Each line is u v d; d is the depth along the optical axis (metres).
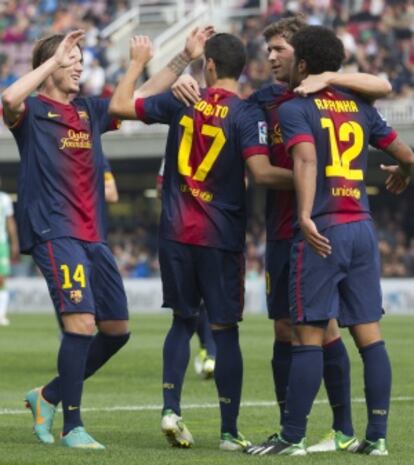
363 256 23.69
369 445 23.75
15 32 128.38
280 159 25.05
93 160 25.92
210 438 26.69
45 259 25.28
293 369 23.34
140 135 107.94
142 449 24.55
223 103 25.05
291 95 25.08
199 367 42.03
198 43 26.80
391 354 50.91
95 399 35.31
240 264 25.42
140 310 98.00
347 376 24.66
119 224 120.88
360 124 23.89
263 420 30.09
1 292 76.06
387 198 113.31
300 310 23.30
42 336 63.72
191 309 25.62
